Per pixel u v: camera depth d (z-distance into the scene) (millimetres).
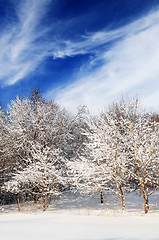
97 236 3443
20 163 13320
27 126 13672
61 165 13156
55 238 3287
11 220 6305
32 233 3734
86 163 10102
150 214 8109
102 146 9492
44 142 13477
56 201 13273
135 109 10148
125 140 9695
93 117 11391
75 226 4609
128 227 4480
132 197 13156
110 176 9477
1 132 13289
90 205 12062
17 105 14047
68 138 14617
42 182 10773
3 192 14844
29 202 13695
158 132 8930
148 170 9680
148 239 3168
